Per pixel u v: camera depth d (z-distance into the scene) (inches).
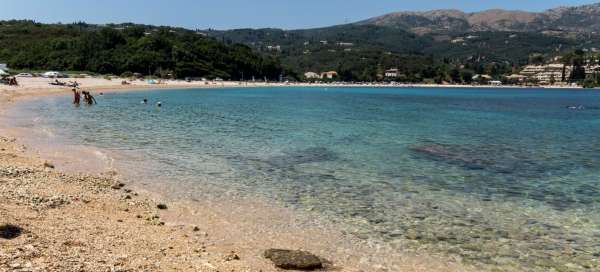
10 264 295.6
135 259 358.6
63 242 368.5
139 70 6033.5
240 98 3341.5
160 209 552.7
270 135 1246.3
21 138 1029.8
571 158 994.1
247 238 469.1
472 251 451.8
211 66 6801.2
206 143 1073.5
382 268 407.5
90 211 496.7
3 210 436.8
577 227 527.8
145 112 1873.8
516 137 1370.6
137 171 752.3
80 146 966.4
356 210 575.5
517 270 411.5
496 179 768.3
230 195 628.4
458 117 2108.8
